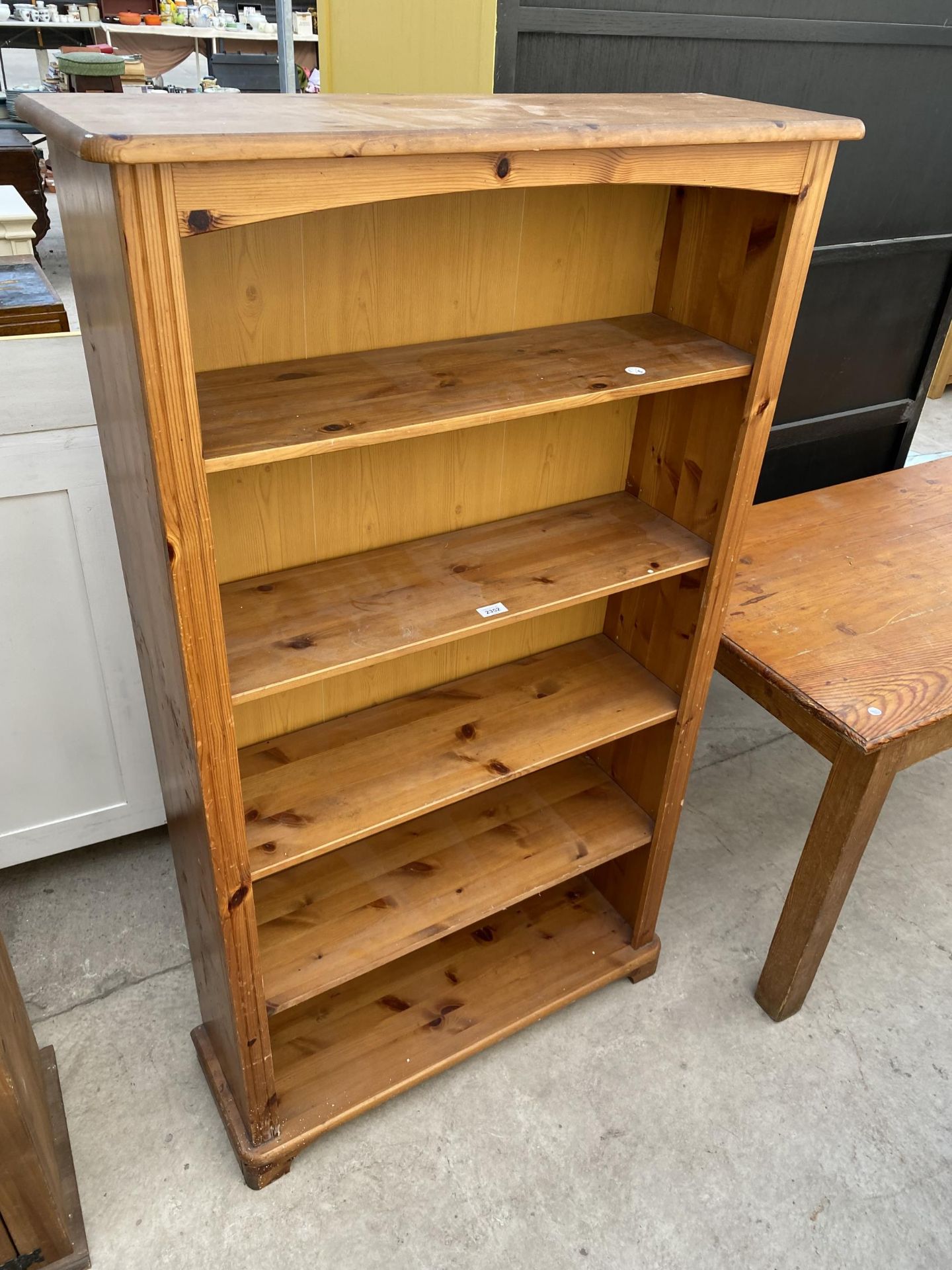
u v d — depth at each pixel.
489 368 1.36
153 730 1.62
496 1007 1.93
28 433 1.67
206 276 1.21
